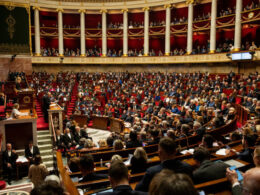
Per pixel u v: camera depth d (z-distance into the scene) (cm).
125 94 2245
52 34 3231
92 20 3547
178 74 2569
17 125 1243
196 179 326
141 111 1831
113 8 3216
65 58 3234
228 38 2794
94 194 362
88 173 390
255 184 161
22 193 549
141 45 3519
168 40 2967
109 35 3288
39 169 749
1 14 2481
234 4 2638
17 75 2331
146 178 284
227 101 1527
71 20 3519
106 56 3244
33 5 3052
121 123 1647
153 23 3288
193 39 3091
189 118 1145
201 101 1536
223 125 962
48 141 1403
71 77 2811
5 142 1223
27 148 1145
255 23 2358
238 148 574
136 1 3125
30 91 1627
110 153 639
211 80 2056
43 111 1728
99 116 1850
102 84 2558
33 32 3194
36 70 3209
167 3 2941
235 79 2038
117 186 233
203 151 355
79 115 1884
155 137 719
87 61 3266
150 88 2242
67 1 3191
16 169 1050
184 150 618
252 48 2133
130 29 3222
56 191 195
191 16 2772
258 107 1017
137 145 703
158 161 513
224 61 2391
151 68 3122
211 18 2567
